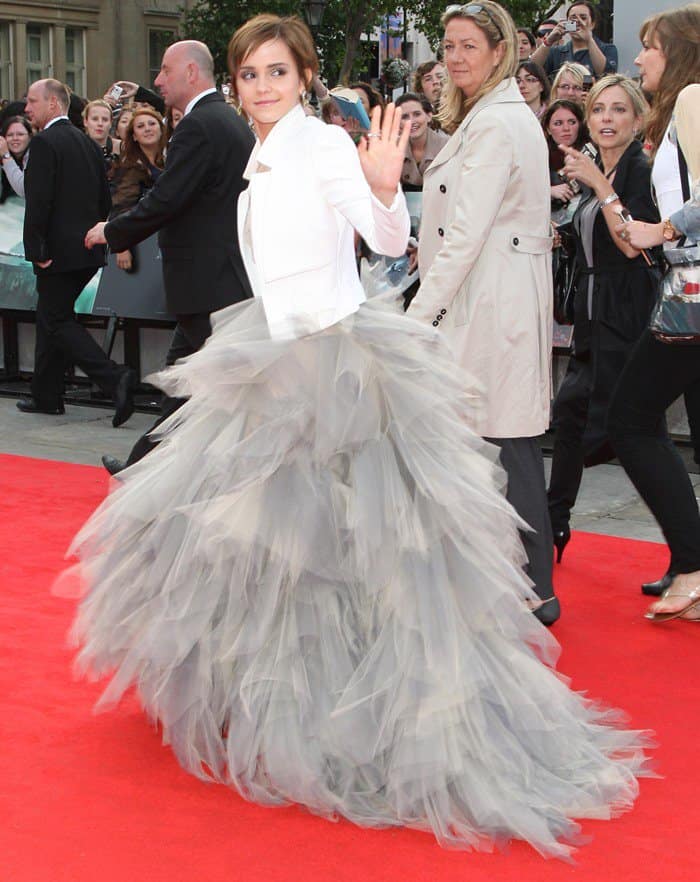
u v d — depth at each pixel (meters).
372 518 3.20
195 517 3.31
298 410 3.32
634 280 5.25
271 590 3.26
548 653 3.66
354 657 3.28
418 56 31.30
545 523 4.75
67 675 4.14
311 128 3.37
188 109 6.24
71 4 36.47
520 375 4.59
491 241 4.55
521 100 4.57
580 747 3.47
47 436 8.46
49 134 8.30
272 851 3.00
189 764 3.39
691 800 3.34
